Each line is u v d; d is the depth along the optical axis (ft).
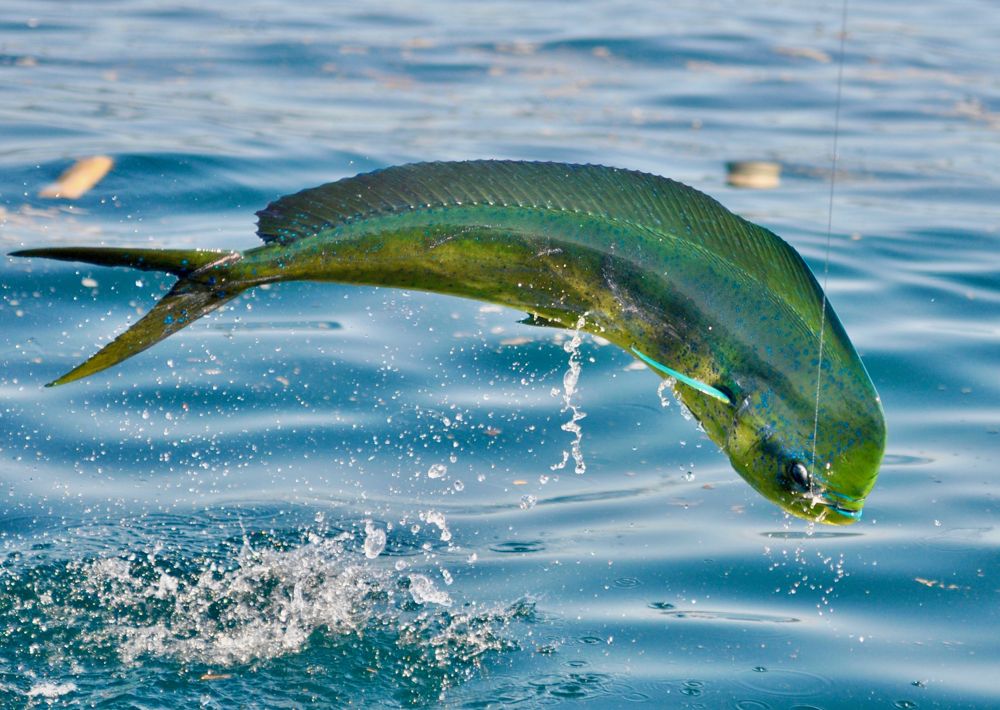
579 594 17.04
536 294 13.35
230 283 12.56
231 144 34.78
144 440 21.18
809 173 38.04
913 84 51.13
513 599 16.94
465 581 17.40
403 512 19.44
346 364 23.85
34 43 48.52
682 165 37.83
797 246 30.94
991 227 33.19
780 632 16.07
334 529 18.92
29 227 27.66
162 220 28.78
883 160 40.09
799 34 59.72
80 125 35.40
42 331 24.09
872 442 13.34
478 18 59.93
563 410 22.65
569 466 20.92
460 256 13.08
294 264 12.71
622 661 15.48
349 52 50.47
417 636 16.01
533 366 24.17
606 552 18.15
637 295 13.38
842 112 46.26
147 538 18.44
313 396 22.74
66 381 12.30
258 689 14.96
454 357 24.39
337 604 16.75
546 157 36.99
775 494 13.84
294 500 19.69
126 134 34.73
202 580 17.35
